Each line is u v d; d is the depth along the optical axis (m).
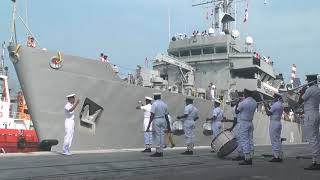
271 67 34.06
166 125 14.45
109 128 20.05
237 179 8.92
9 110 21.91
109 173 9.56
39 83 17.81
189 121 16.02
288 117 40.94
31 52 17.62
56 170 9.70
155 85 23.03
